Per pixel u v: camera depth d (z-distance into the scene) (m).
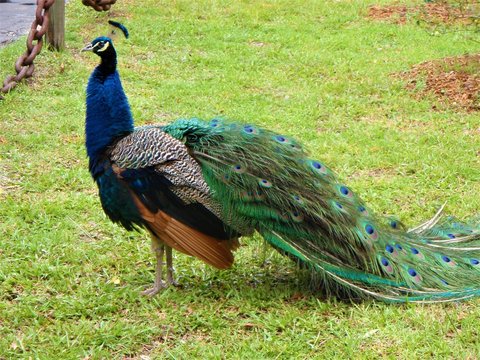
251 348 5.51
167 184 5.66
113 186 5.71
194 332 5.63
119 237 6.25
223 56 8.98
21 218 6.38
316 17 10.88
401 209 6.54
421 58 8.97
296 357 5.48
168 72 8.39
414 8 11.01
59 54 8.30
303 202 5.67
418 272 5.74
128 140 5.72
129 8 10.76
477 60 8.45
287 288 5.85
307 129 7.44
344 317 5.67
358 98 7.93
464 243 5.91
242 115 7.57
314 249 5.69
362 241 5.69
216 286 5.89
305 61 8.90
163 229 5.69
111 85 5.73
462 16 8.41
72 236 6.23
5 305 5.73
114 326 5.61
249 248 6.13
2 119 7.35
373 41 9.74
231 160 5.70
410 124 7.54
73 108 7.54
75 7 10.65
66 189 6.66
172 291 5.84
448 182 6.82
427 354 5.48
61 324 5.64
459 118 7.62
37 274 5.94
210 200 5.68
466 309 5.69
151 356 5.50
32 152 7.00
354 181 6.80
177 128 5.77
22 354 5.48
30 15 10.59
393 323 5.62
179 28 9.92
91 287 5.86
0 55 8.31
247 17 10.66
